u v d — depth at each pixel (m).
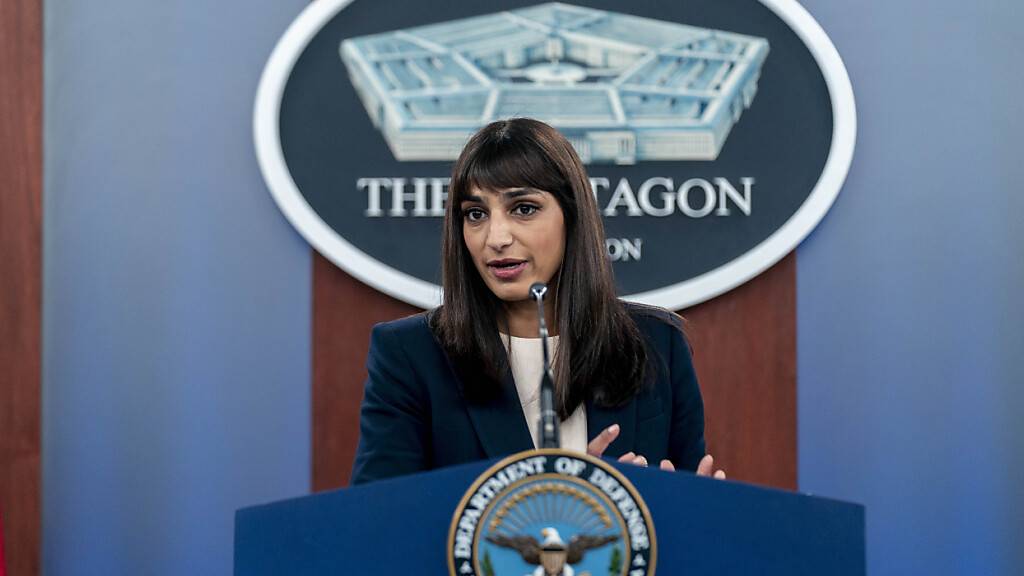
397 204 7.15
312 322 7.19
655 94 7.20
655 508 2.69
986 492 7.05
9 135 7.14
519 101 7.20
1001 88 7.16
